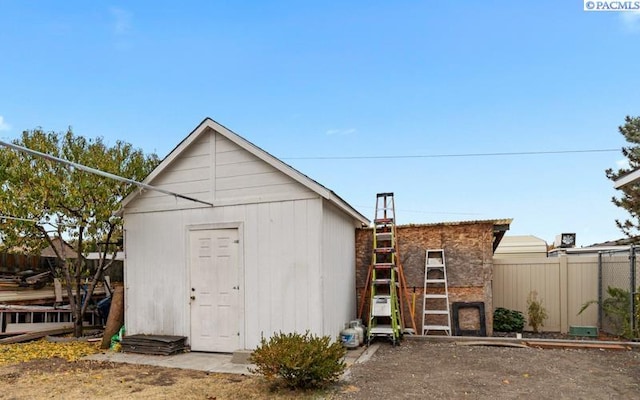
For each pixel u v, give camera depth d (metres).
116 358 7.12
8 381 5.74
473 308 8.91
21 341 8.91
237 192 7.61
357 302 9.65
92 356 7.30
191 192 7.94
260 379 5.68
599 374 5.77
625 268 8.46
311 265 7.00
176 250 7.95
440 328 8.83
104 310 10.30
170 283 7.93
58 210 8.53
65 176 8.50
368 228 9.83
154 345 7.39
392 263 8.79
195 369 6.32
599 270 9.05
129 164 9.34
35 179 8.21
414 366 6.30
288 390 5.14
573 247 15.22
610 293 8.46
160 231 8.12
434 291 9.22
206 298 7.63
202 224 7.79
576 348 7.48
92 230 9.23
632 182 5.91
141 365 6.62
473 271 9.00
